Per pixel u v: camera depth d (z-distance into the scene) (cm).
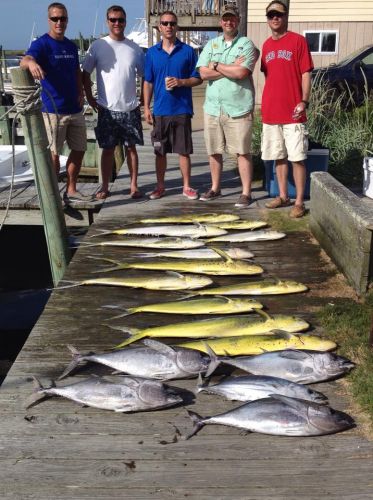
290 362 329
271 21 586
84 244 567
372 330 362
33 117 583
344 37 1902
